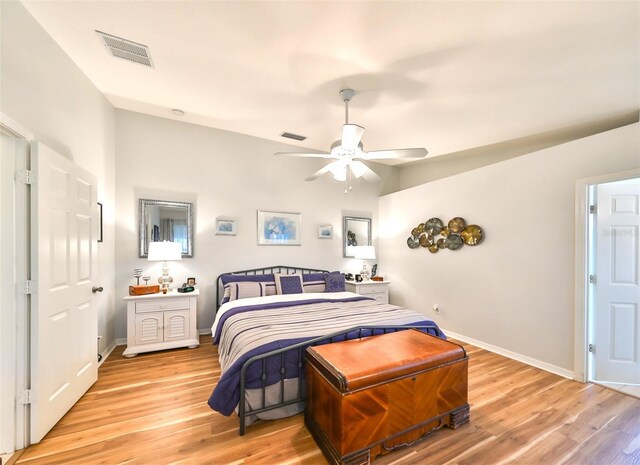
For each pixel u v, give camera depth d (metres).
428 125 3.25
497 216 3.29
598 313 2.57
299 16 1.74
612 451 1.67
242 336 2.11
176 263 3.72
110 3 1.70
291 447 1.69
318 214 4.75
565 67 2.15
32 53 1.80
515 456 1.63
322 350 1.86
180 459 1.58
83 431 1.81
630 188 2.53
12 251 1.65
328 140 4.01
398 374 1.65
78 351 2.15
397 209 4.87
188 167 3.81
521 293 3.03
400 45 1.97
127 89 2.79
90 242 2.35
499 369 2.79
